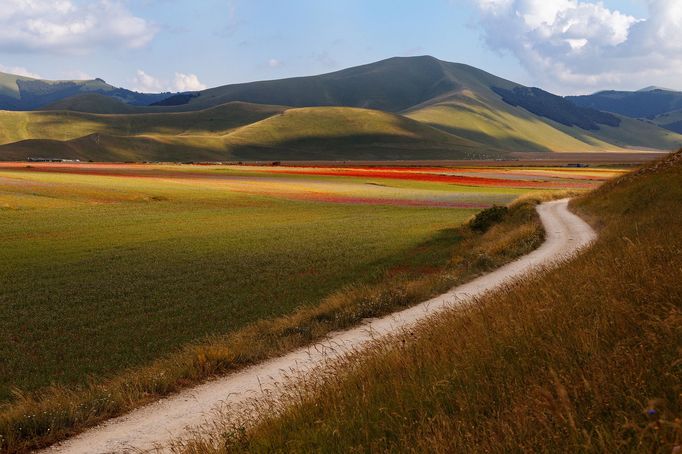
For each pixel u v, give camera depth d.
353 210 75.62
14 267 36.31
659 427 3.59
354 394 7.21
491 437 4.59
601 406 4.48
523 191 104.31
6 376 18.77
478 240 41.81
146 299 29.17
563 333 6.91
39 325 24.78
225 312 26.39
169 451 8.62
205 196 86.50
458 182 122.31
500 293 14.31
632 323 6.49
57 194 77.94
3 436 9.67
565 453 3.92
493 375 6.28
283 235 52.03
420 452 4.84
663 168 37.84
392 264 36.78
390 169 165.50
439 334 10.07
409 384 6.83
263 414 8.46
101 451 9.11
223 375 13.19
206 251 43.31
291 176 129.25
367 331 15.91
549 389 5.23
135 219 61.66
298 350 14.85
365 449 5.32
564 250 27.45
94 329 24.11
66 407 10.96
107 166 147.25
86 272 35.38
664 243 12.30
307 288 31.06
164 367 14.23
